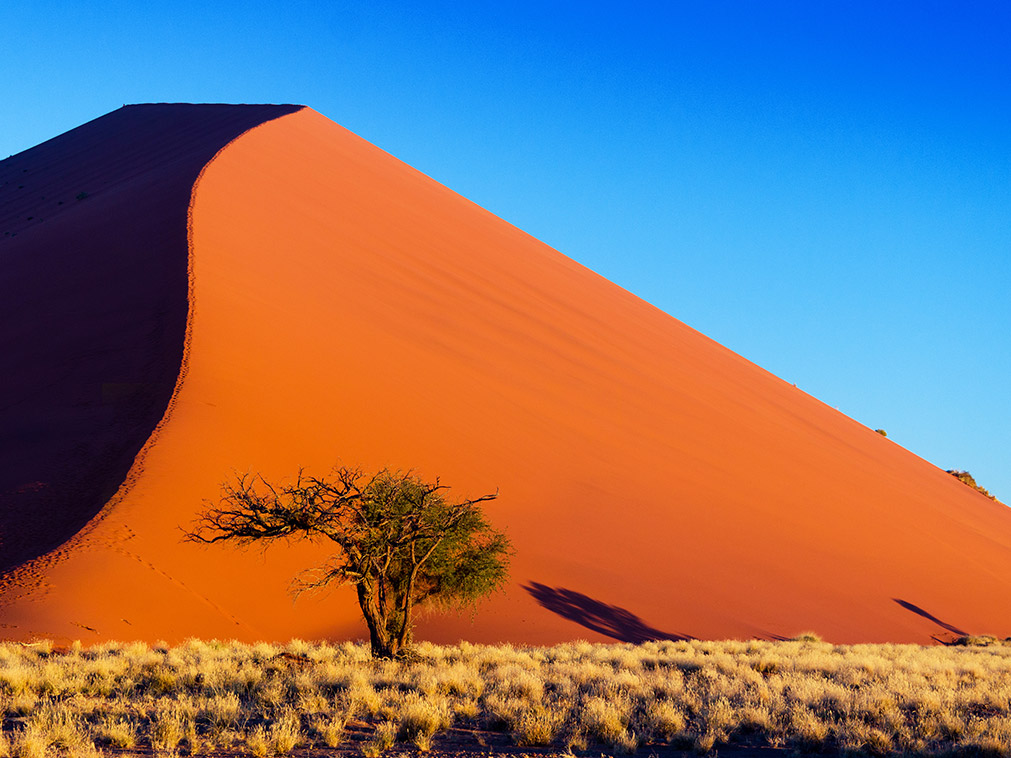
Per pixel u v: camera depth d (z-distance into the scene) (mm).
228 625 23000
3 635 18344
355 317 45438
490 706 12539
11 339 38344
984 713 12781
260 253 47031
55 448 28938
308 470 30422
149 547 24062
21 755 8625
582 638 27672
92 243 47750
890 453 78812
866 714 12266
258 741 9492
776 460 56594
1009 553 59812
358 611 27594
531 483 37969
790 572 39344
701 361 78062
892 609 39625
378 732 10445
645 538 37156
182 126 92875
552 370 53969
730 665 18406
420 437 36562
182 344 33938
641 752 10484
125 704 12133
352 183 73688
